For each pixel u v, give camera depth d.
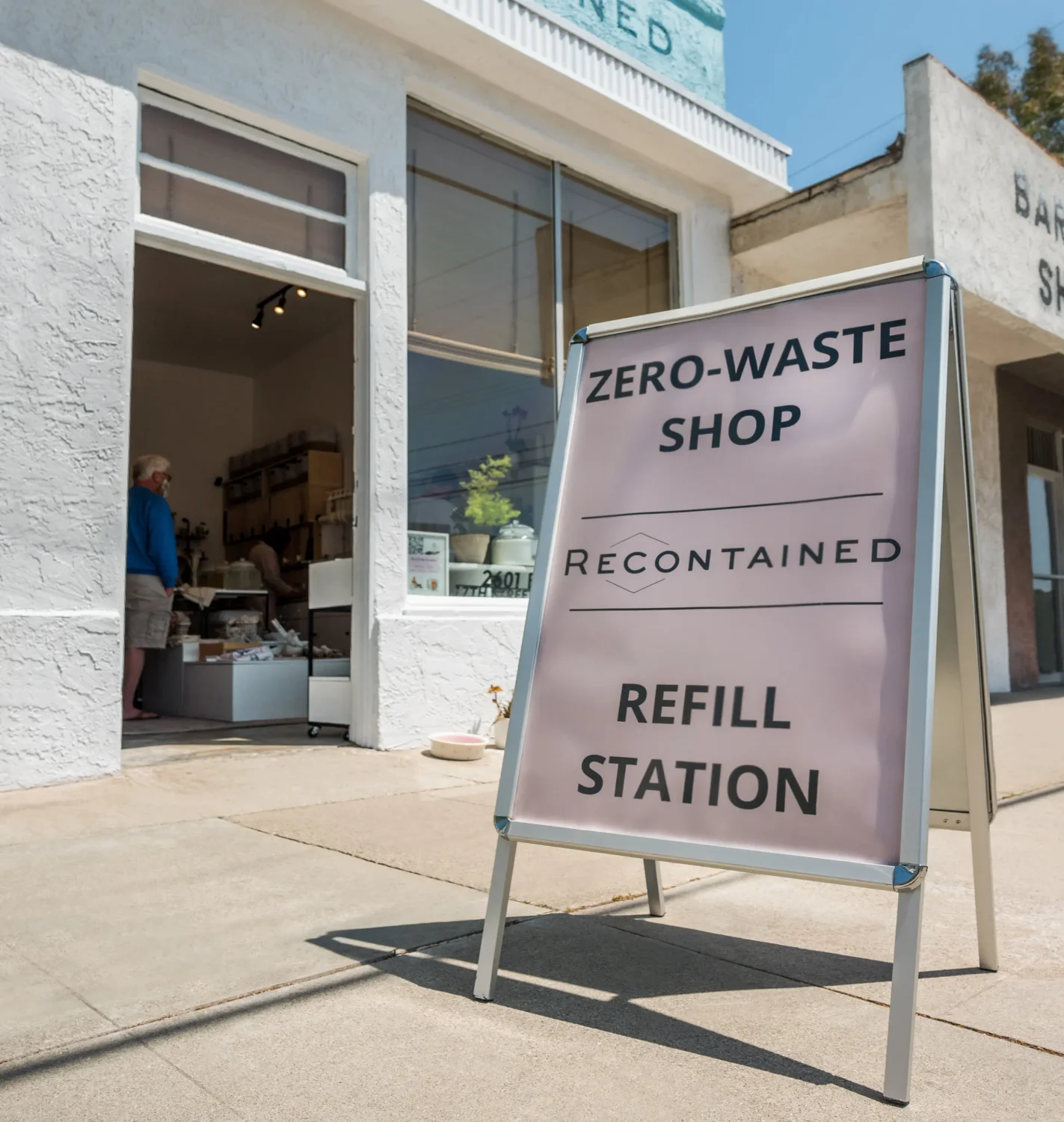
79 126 4.28
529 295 6.45
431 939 2.37
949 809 2.27
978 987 2.10
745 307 2.27
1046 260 8.23
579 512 2.30
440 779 4.45
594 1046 1.80
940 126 6.84
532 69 5.95
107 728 4.18
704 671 2.04
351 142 5.31
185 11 4.69
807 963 2.25
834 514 2.01
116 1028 1.86
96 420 4.23
